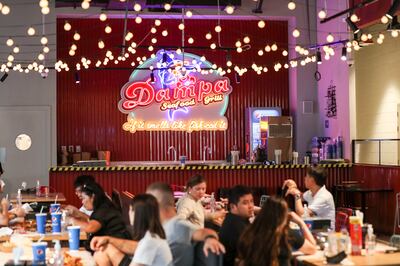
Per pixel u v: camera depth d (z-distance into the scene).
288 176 13.33
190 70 14.47
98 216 5.85
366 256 4.97
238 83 15.21
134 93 14.87
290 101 15.34
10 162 13.55
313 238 5.33
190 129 15.05
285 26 15.21
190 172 13.00
